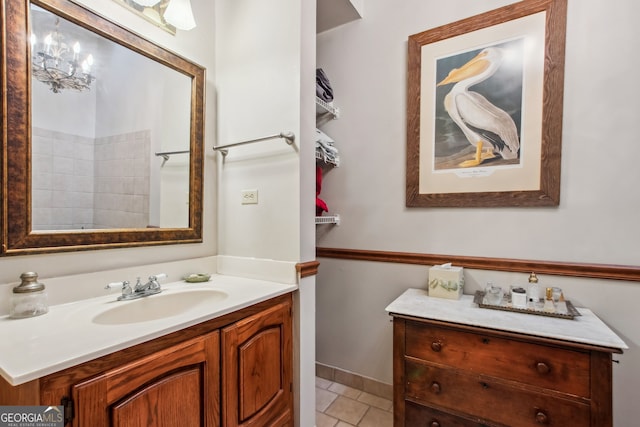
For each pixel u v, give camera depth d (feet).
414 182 5.82
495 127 5.12
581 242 4.59
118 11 4.15
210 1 5.49
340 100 6.66
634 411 4.30
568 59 4.62
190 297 4.35
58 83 3.58
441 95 5.56
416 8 5.82
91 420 2.35
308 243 4.91
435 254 5.68
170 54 4.75
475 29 5.24
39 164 3.40
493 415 3.88
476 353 3.98
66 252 3.59
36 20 3.36
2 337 2.60
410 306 4.63
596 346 3.33
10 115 3.14
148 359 2.74
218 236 5.57
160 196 4.68
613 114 4.39
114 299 3.78
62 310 3.35
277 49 4.85
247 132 5.19
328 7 6.06
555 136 4.69
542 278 4.83
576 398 3.45
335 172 6.73
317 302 6.93
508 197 5.03
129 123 4.30
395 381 4.50
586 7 4.51
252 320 3.87
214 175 5.53
